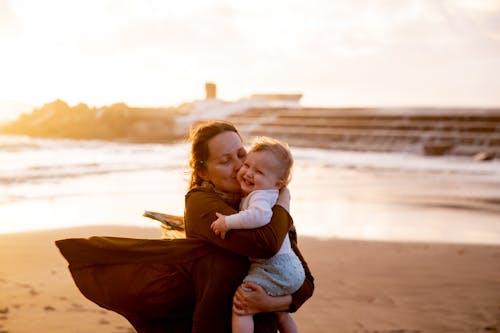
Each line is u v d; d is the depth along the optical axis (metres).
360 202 15.62
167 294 2.67
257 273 2.63
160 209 13.37
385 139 44.41
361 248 9.06
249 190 2.65
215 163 2.74
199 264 2.65
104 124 48.22
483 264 7.95
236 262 2.65
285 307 2.70
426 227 11.62
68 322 4.94
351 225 11.64
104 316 5.14
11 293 5.80
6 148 34.81
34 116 48.56
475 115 44.56
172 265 2.66
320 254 8.44
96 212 12.70
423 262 8.01
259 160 2.63
